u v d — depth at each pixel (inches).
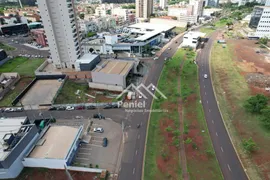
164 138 2564.0
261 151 2317.9
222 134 2615.7
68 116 3051.2
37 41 6737.2
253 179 2023.9
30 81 4160.9
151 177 2064.5
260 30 6840.6
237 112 3014.3
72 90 3759.8
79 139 2508.6
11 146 2068.2
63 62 4318.4
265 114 2721.5
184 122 2851.9
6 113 3166.8
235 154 2314.2
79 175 2087.8
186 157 2281.0
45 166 2158.0
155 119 2933.1
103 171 2084.2
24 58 5482.3
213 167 2155.5
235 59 5132.9
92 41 6072.8
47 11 3690.9
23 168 2161.7
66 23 3846.0
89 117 3016.7
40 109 3245.6
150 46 6171.3
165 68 4717.0
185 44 6343.5
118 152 2385.6
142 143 2504.9
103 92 3695.9
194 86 3865.7
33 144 2311.8
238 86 3754.9
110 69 3897.6
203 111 3085.6
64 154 2151.8
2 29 7755.9
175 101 3351.4
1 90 3686.0
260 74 4207.7
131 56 5531.5
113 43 5733.3
